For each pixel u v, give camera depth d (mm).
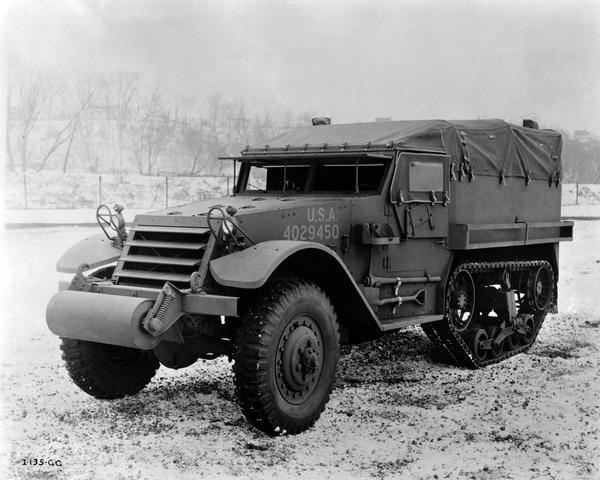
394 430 5039
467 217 6938
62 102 26188
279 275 5367
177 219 5285
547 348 7922
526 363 7195
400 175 6156
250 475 4207
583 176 17531
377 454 4574
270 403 4727
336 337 5211
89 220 18906
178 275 5062
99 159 26438
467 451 4629
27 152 26125
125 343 4629
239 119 23250
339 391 6051
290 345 4859
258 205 5543
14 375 6285
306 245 4922
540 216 8086
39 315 8797
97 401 5633
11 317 8641
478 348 7047
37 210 21344
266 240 5242
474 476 4215
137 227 5469
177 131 25969
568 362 7219
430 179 6457
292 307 4863
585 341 8242
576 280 12078
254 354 4676
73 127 26297
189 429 4977
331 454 4574
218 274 4746
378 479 4168
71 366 5477
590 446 4711
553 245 8523
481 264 7188
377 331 5883
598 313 9758
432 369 6945
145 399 5719
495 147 7336
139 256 5312
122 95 25781
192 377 6355
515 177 7625
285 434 4883
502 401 5762
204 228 5113
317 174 6348
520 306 8211
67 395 5762
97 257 5570
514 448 4684
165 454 4500
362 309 5488
